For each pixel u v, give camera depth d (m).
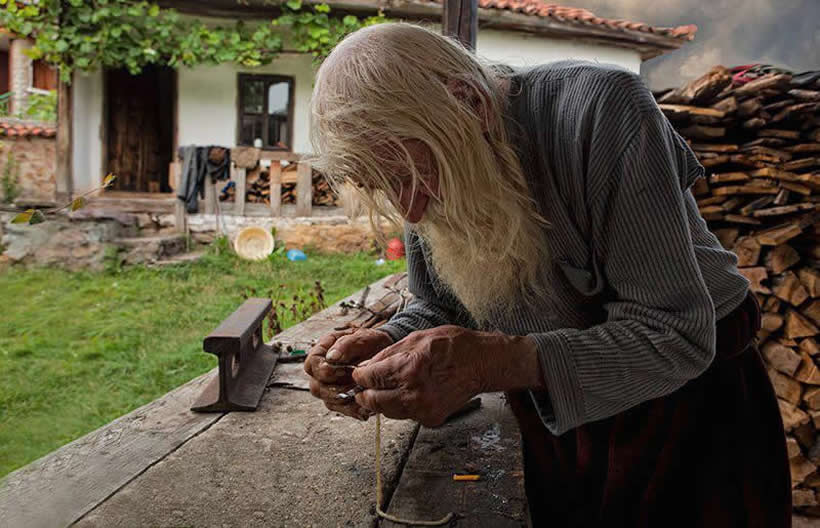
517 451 1.47
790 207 3.48
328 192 9.95
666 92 3.78
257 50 9.21
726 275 1.28
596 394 1.11
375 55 1.01
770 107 3.50
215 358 3.48
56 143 8.95
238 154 9.43
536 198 1.15
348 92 1.00
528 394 1.60
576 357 1.11
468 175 1.02
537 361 1.11
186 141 9.74
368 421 1.63
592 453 1.52
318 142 1.06
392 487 1.29
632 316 1.13
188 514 1.18
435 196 1.06
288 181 9.73
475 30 3.11
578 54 9.20
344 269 8.15
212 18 9.51
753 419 1.37
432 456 1.44
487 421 1.65
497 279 1.22
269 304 2.23
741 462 1.35
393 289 3.37
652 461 1.39
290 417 1.66
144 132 12.15
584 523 1.59
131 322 3.71
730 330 1.33
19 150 8.88
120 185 11.61
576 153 1.08
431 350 1.08
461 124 1.01
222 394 1.68
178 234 9.16
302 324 2.75
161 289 5.61
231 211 9.55
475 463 1.41
